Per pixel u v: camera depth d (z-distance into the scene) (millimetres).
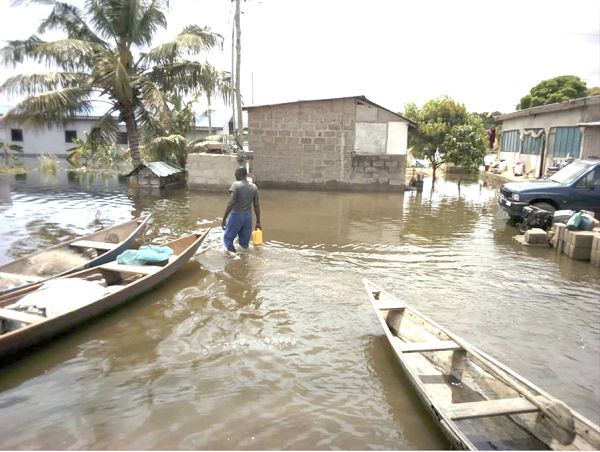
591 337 5715
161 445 3678
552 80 34125
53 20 18438
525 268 8500
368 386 4516
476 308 6547
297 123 19266
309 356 5090
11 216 12633
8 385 4527
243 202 8961
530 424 3680
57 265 7352
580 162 12062
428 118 23703
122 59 19297
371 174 19219
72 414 4074
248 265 8336
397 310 5656
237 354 5125
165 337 5520
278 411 4113
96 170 26500
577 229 9398
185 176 21562
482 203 16281
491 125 43688
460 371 4523
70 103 17734
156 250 7742
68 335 5543
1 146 30938
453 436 3424
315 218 13023
